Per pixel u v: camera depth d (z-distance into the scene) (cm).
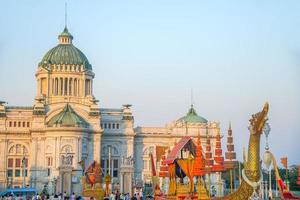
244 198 4644
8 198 10488
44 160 19012
